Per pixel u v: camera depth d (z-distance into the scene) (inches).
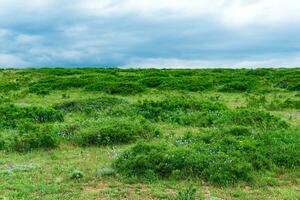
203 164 492.7
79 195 429.7
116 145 636.1
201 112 852.0
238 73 1684.3
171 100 955.3
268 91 1282.0
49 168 522.3
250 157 529.7
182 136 672.4
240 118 779.4
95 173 494.6
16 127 755.4
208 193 439.5
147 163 495.2
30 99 1182.9
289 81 1393.9
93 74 1610.5
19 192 433.7
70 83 1375.5
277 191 452.1
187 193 412.8
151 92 1270.9
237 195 435.2
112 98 1013.8
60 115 834.8
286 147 568.1
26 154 590.9
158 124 792.9
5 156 582.2
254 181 476.1
